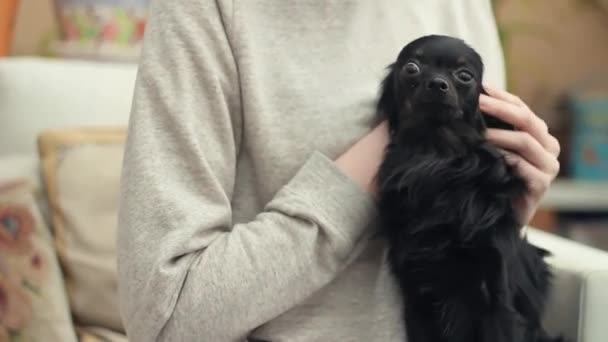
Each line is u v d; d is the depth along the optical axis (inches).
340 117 30.4
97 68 67.3
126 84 67.2
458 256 28.8
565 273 38.7
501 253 28.5
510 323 29.1
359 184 28.4
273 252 26.9
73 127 62.8
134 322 27.1
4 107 63.1
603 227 86.8
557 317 39.0
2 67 64.2
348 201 27.9
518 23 96.8
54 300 50.9
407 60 29.5
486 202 28.6
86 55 74.1
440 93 27.6
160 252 26.5
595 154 91.2
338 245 27.5
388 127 30.2
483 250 28.6
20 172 57.7
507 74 97.3
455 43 29.5
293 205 27.6
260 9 31.1
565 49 97.2
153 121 28.7
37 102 63.6
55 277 52.1
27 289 50.3
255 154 30.2
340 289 29.6
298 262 27.0
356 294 29.7
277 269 26.8
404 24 33.7
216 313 26.4
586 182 90.4
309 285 27.5
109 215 56.0
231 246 27.1
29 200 53.6
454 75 28.7
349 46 31.9
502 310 28.9
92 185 56.3
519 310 31.5
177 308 26.4
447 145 28.7
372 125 30.8
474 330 29.1
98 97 65.5
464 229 28.2
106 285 54.0
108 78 66.8
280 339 28.8
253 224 28.1
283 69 30.6
